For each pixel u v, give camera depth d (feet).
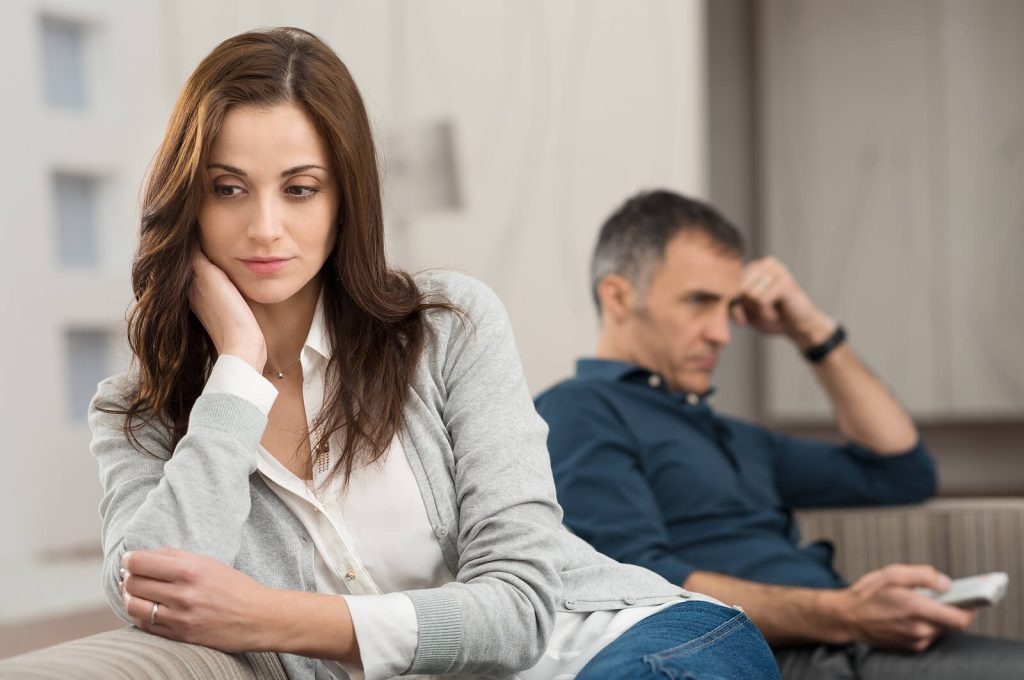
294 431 8.51
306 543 8.18
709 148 31.50
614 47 26.58
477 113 27.63
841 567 14.55
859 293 30.94
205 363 8.57
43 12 29.48
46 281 29.58
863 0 30.60
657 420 13.00
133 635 6.89
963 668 11.16
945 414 30.68
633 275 13.46
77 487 30.19
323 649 7.16
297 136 7.82
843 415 14.93
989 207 30.30
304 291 8.56
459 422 8.45
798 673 11.85
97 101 30.53
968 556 14.32
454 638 7.34
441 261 27.96
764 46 31.17
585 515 12.09
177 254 8.10
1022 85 30.04
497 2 27.43
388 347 8.47
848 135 30.83
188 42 29.63
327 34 28.60
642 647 7.51
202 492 7.34
